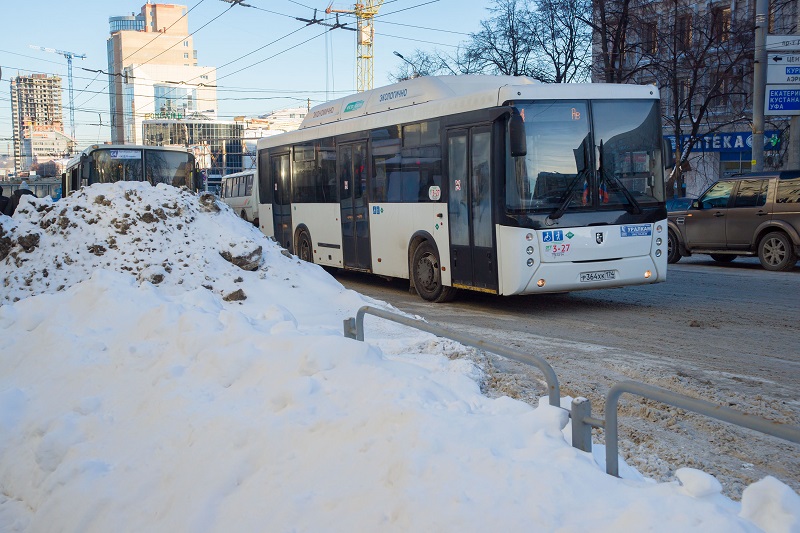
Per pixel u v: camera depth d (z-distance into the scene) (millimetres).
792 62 23656
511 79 13930
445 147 12812
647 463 5168
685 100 35906
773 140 37594
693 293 13992
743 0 36781
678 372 7867
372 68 70500
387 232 14742
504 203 11406
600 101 11734
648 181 11992
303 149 18281
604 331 10352
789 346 9203
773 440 5719
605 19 32188
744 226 18156
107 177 23484
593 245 11570
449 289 13336
